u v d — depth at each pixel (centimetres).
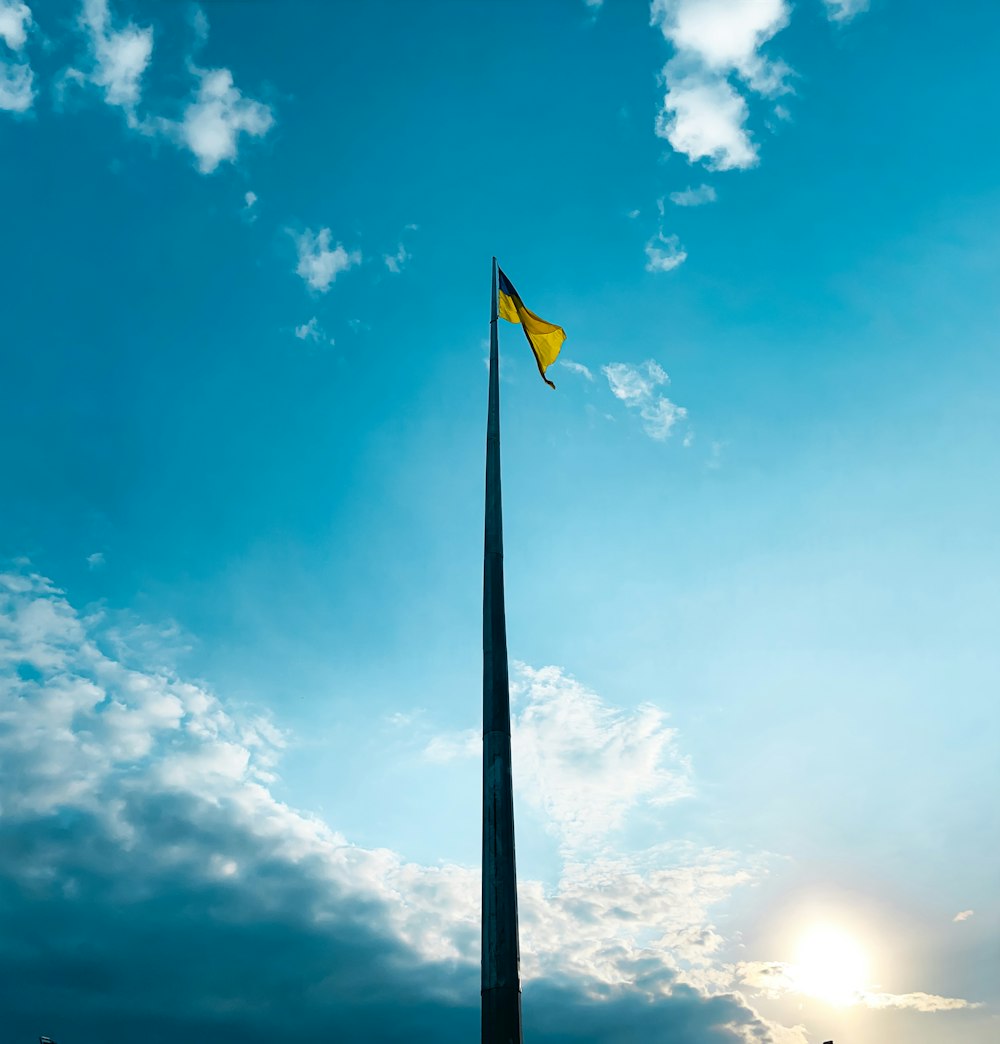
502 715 1338
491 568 1495
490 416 1733
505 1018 1095
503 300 2245
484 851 1229
